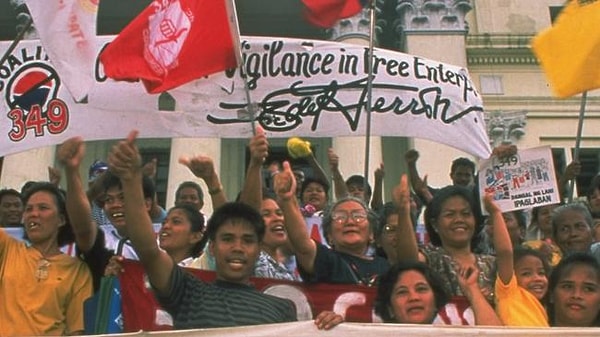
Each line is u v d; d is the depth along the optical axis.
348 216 6.41
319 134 8.35
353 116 8.44
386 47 20.03
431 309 5.41
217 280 5.39
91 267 5.93
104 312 5.68
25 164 16.77
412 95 8.65
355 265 6.28
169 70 7.25
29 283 5.64
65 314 5.71
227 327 4.75
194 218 6.56
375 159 16.88
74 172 5.60
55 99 7.89
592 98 20.06
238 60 7.42
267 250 7.07
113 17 20.41
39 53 8.02
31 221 5.86
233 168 20.33
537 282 6.27
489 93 19.98
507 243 6.04
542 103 19.94
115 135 7.82
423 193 9.55
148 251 5.03
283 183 6.01
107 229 7.56
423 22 18.73
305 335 4.71
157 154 20.08
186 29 7.34
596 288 5.56
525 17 20.94
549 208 9.16
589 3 7.31
